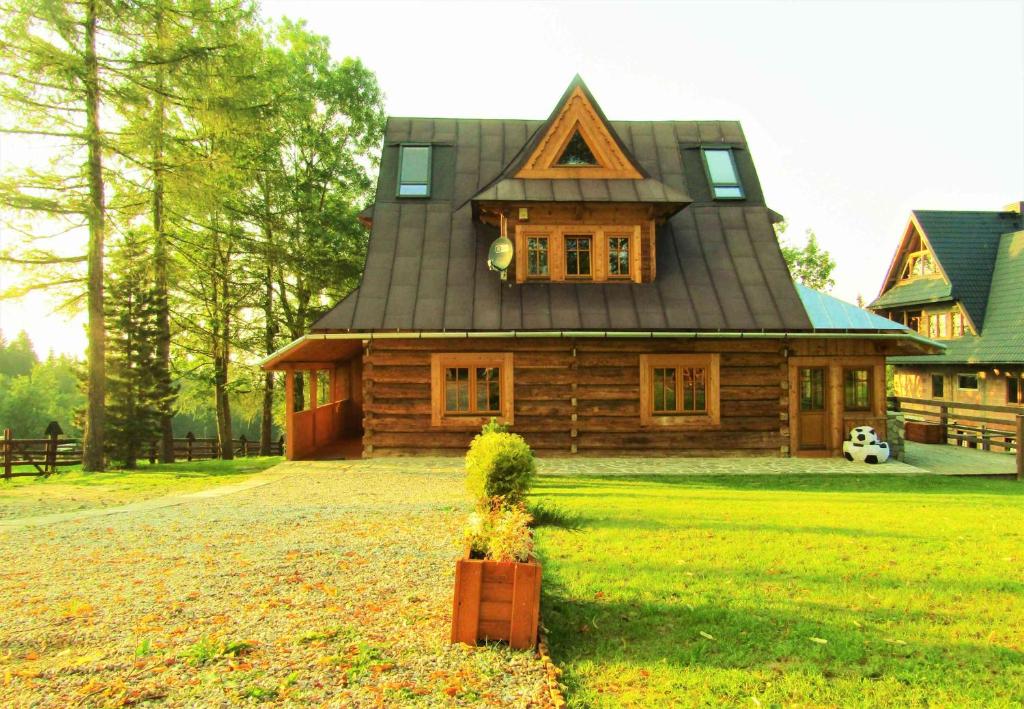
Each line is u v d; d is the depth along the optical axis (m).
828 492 11.55
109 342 20.17
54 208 15.23
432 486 11.51
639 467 14.41
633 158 16.73
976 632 4.82
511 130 19.98
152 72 15.98
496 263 15.95
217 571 6.12
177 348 26.39
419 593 5.51
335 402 19.81
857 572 6.14
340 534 7.59
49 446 19.23
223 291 25.72
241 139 18.06
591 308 15.87
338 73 28.64
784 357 15.85
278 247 23.44
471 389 15.70
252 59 17.70
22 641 4.48
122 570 6.21
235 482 13.01
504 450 7.88
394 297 15.89
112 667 4.07
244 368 27.56
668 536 7.40
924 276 32.34
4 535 7.82
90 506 10.66
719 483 12.50
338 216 27.00
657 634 4.80
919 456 17.62
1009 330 27.12
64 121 15.64
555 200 15.91
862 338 15.75
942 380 31.42
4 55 14.27
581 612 5.18
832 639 4.69
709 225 17.98
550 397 15.66
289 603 5.25
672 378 15.86
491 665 4.23
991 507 9.71
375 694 3.81
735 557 6.59
